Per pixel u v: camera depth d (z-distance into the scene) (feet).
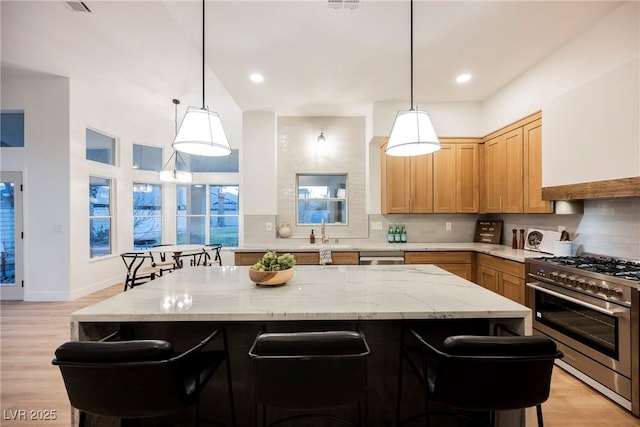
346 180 15.15
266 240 14.15
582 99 7.61
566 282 7.29
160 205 20.36
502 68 10.16
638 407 5.83
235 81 10.97
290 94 12.18
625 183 6.50
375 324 5.54
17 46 10.61
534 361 3.61
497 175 12.05
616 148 6.71
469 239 14.25
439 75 10.61
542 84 9.62
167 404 3.74
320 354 3.59
